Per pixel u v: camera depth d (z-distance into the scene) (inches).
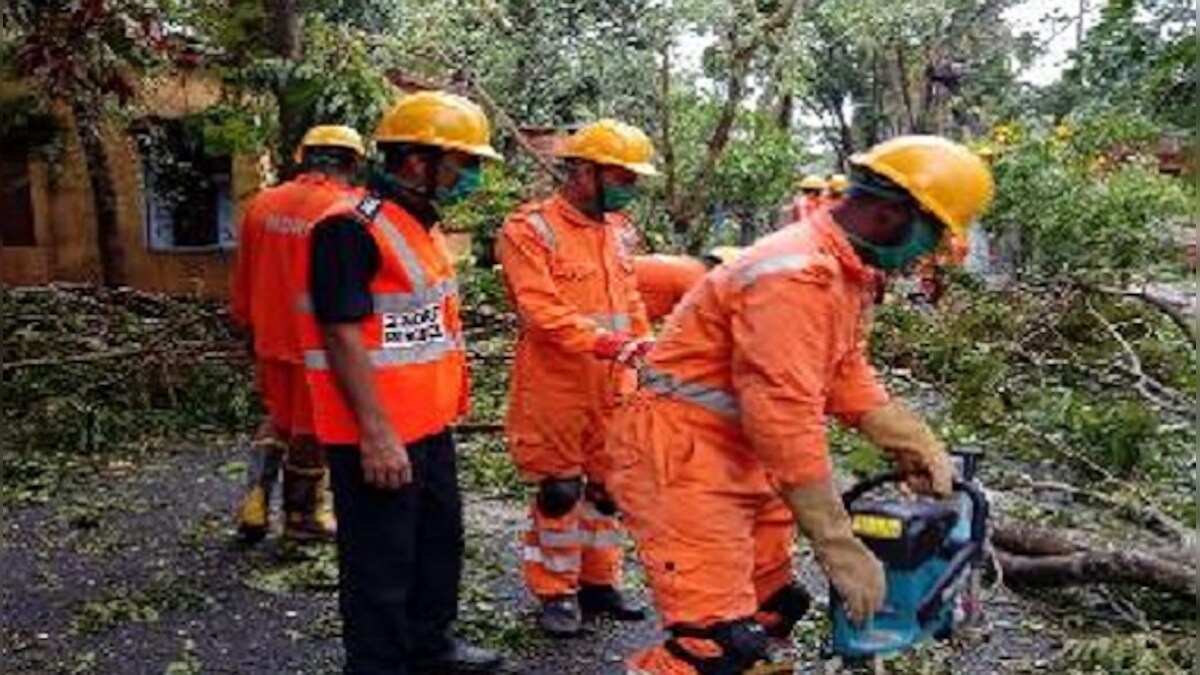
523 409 192.2
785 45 502.0
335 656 192.1
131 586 219.5
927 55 1015.0
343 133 220.8
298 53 319.6
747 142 617.6
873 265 130.4
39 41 301.4
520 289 186.9
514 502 273.7
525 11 569.0
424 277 161.8
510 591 219.1
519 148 485.4
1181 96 341.7
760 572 156.8
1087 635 198.4
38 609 208.4
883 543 135.3
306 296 158.6
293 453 230.2
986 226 611.8
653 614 208.5
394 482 156.8
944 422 320.5
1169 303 320.2
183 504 270.8
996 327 377.4
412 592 178.9
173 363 339.3
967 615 144.3
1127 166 607.2
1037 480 278.2
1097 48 355.9
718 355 136.2
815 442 127.3
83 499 273.6
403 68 445.1
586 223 192.1
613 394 187.9
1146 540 236.7
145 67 339.9
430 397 163.8
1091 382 337.1
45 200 515.2
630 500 140.7
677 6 500.4
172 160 447.5
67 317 369.7
